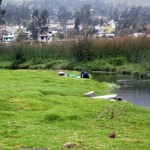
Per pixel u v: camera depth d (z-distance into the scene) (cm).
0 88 4584
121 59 8550
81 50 9075
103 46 9031
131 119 3334
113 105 3859
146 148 2509
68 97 4284
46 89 4734
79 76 6625
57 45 9844
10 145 2492
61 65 8869
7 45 10575
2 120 3098
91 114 3447
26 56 9788
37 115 3297
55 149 2420
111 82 6688
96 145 2508
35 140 2591
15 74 6438
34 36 17162
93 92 4747
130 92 5584
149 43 8675
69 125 3053
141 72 7500
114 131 2938
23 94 4034
